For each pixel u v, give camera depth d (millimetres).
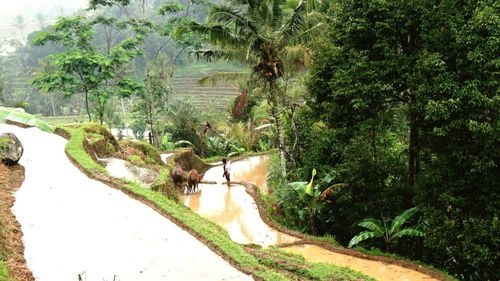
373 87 13727
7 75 88312
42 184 13523
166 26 33969
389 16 13930
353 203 15992
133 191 13016
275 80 19469
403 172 16109
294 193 17516
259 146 36812
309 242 14398
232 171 28312
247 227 16047
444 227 12828
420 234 13578
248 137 36562
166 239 10148
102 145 18969
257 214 17422
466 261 12938
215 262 9141
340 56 14977
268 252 10867
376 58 14406
